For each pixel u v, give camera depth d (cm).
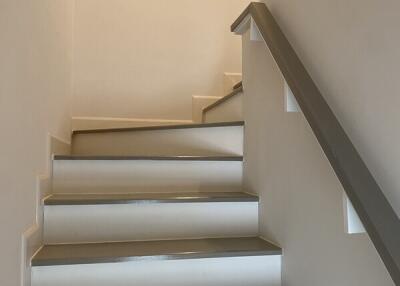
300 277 126
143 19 286
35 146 132
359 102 96
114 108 278
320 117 101
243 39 190
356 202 82
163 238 156
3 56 93
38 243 136
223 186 184
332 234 107
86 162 171
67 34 216
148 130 220
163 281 135
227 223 162
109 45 279
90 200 149
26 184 119
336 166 90
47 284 127
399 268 68
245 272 140
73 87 271
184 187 180
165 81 288
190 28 295
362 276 94
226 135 194
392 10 85
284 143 140
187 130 208
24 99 115
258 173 165
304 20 127
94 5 278
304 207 124
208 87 296
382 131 87
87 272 130
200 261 138
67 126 218
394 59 84
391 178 83
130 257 132
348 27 102
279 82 146
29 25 120
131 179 175
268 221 153
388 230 75
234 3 304
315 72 119
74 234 149
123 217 153
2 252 94
